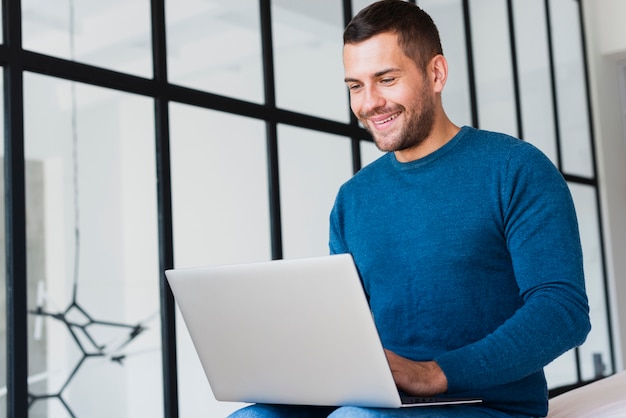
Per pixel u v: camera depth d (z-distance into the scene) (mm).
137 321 2668
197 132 2922
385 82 1439
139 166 2727
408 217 1467
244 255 3043
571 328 1250
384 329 1459
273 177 3176
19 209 2361
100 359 2559
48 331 2430
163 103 2799
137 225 2701
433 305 1403
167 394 2719
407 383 1193
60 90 2520
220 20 3064
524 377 1355
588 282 5195
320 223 3387
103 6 2664
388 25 1427
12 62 2371
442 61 1502
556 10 5254
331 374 1210
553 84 5098
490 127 4504
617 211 5492
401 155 1537
